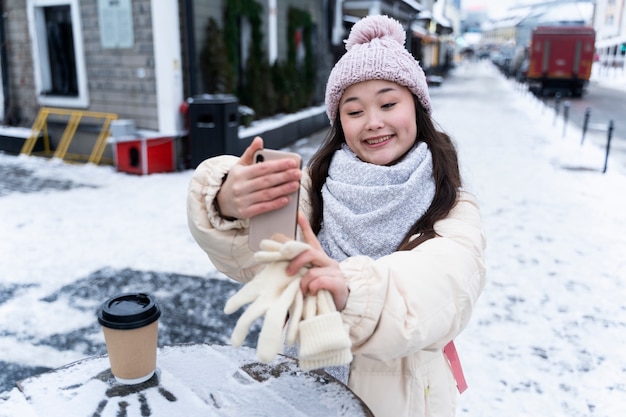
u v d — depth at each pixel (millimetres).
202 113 8031
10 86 10234
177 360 1588
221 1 9438
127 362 1432
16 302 3982
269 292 1010
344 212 1411
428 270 1174
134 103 8539
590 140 12180
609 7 54062
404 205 1389
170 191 7250
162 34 7934
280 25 11969
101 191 7297
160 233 5562
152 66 8172
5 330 3566
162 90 8164
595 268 4777
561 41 23344
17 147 9797
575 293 4246
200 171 1299
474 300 1267
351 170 1443
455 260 1226
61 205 6605
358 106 1423
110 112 8875
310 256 1025
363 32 1435
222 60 9062
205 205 1271
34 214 6234
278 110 12047
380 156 1430
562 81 23984
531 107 19406
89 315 3791
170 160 8367
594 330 3645
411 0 19828
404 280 1143
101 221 5969
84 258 4871
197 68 8883
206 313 3859
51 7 9250
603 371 3146
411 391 1366
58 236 5465
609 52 50688
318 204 1590
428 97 1479
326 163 1607
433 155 1476
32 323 3668
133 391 1424
